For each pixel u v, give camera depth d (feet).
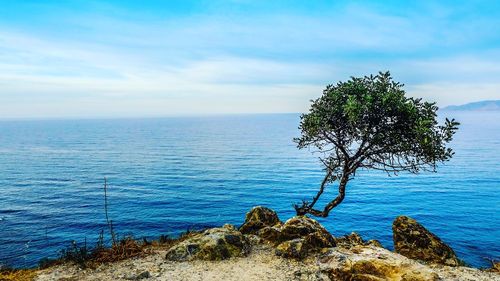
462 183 314.96
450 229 188.85
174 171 390.83
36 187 299.38
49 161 486.38
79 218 203.00
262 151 613.52
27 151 638.94
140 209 224.74
